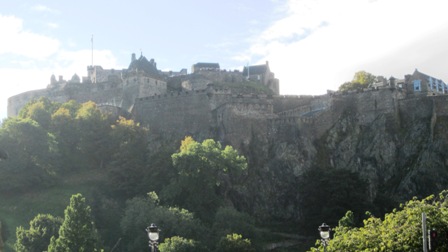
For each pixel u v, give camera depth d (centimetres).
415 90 16338
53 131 15388
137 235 10750
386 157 14675
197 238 10706
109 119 16350
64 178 14262
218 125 15688
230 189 14288
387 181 14438
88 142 15300
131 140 15012
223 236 10581
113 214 11938
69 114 15925
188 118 16262
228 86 19662
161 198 12725
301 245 12362
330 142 15225
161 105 16800
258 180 14588
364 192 13262
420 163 14088
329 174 13250
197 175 12794
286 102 16938
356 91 15625
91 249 9356
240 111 15388
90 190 13375
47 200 12888
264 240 12400
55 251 9225
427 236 5034
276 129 15312
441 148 14112
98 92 19312
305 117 15400
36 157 13925
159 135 16362
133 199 11994
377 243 5381
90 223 9581
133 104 17812
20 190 13375
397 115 15075
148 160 14200
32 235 10138
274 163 14750
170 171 13575
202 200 12750
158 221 10812
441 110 14762
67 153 15025
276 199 14288
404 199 13875
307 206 13200
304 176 14000
